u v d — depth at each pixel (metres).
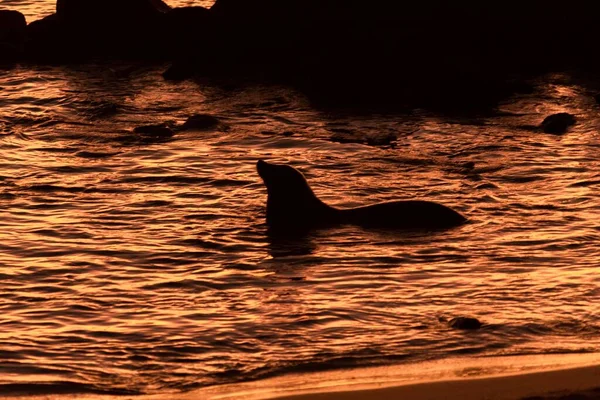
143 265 47.69
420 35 95.38
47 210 55.97
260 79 90.31
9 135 72.12
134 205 56.88
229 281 45.53
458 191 59.12
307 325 40.25
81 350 38.06
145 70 94.31
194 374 36.16
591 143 70.25
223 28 98.94
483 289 44.03
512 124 75.81
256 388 34.88
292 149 68.69
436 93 84.00
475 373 35.59
